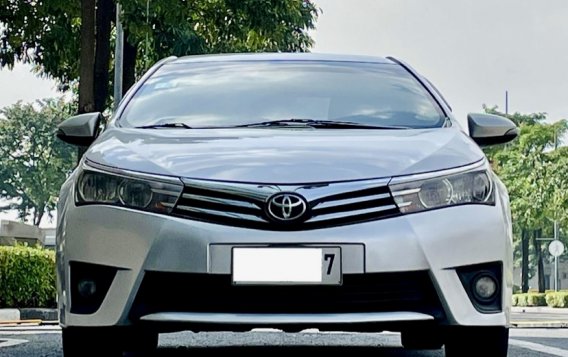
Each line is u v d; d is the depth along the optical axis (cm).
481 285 487
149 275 479
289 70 651
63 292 502
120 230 485
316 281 471
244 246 472
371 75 650
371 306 475
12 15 1862
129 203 491
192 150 519
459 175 500
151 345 732
